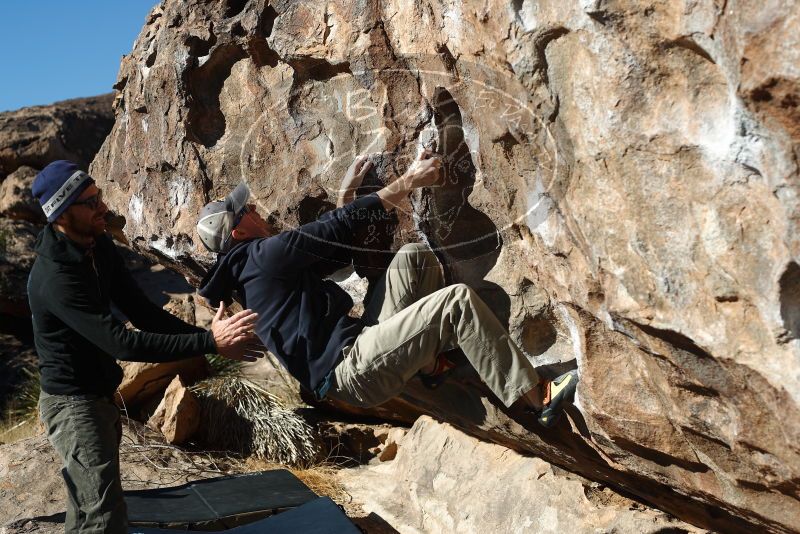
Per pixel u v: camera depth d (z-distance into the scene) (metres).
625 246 2.69
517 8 2.75
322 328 3.72
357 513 4.92
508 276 3.71
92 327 3.26
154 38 4.90
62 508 4.60
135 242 5.48
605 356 3.18
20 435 6.82
